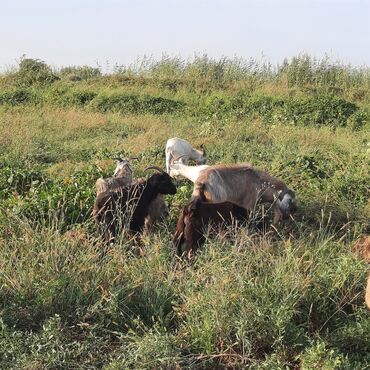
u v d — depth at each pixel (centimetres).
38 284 578
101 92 2173
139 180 802
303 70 2559
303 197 935
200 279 588
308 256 642
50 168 1168
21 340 505
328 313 575
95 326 531
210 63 2659
